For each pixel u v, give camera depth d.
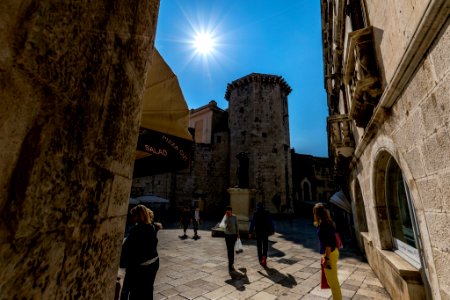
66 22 0.85
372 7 3.64
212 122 29.97
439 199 1.98
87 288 0.97
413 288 3.10
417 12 2.06
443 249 1.96
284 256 7.40
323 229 3.55
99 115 1.05
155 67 2.56
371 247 5.76
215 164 26.44
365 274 5.49
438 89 1.82
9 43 0.64
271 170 24.02
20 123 0.66
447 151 1.79
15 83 0.65
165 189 23.09
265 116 25.55
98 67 1.04
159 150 2.53
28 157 0.68
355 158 6.44
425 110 2.07
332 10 8.77
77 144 0.90
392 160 3.99
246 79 26.86
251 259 6.93
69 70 0.86
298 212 27.66
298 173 30.41
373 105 3.68
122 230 1.33
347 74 4.64
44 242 0.73
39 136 0.72
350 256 7.44
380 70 3.39
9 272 0.61
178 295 4.30
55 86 0.79
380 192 4.55
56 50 0.79
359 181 6.54
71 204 0.86
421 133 2.20
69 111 0.86
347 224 13.35
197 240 10.32
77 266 0.90
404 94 2.50
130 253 2.80
